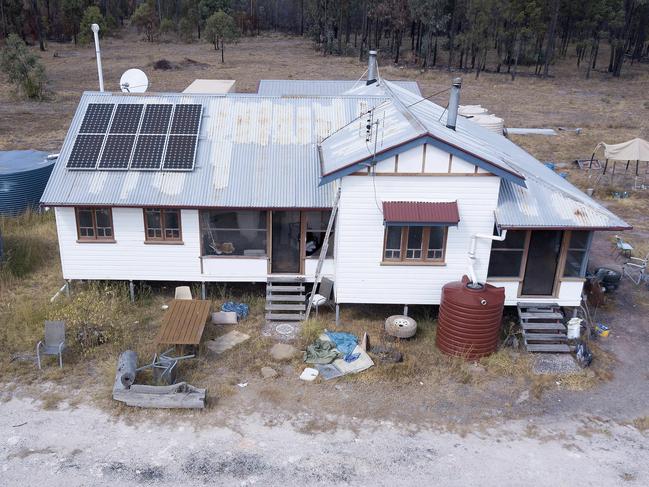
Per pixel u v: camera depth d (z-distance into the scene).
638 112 46.31
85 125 16.80
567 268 15.01
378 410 12.07
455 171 13.84
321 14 75.31
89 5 87.56
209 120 17.41
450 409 12.18
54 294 16.45
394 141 13.82
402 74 59.41
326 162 15.09
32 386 12.42
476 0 60.06
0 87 47.41
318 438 11.20
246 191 15.43
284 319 15.32
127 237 15.60
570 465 10.69
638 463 10.80
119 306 15.52
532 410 12.26
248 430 11.34
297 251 16.05
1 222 21.00
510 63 67.12
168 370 12.25
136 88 21.59
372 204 14.10
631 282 18.67
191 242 15.70
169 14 96.44
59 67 58.16
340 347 14.10
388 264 14.67
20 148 31.05
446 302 13.83
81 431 11.13
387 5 66.06
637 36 74.44
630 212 25.38
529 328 14.45
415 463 10.62
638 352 14.73
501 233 14.33
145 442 10.91
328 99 18.44
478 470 10.49
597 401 12.64
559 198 14.91
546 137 37.53
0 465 10.20
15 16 74.69
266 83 24.92
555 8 61.72
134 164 15.90
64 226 15.42
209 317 15.17
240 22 95.44
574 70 68.44
